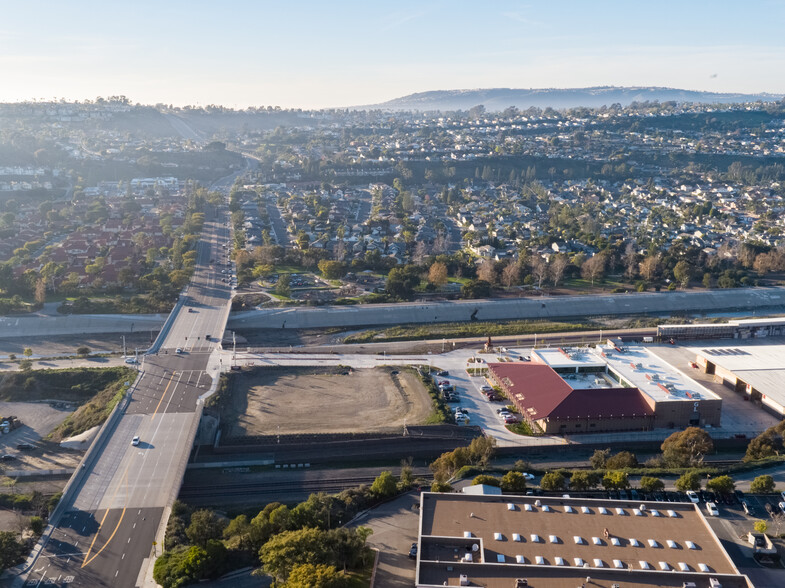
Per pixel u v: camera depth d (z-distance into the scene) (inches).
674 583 5246.1
